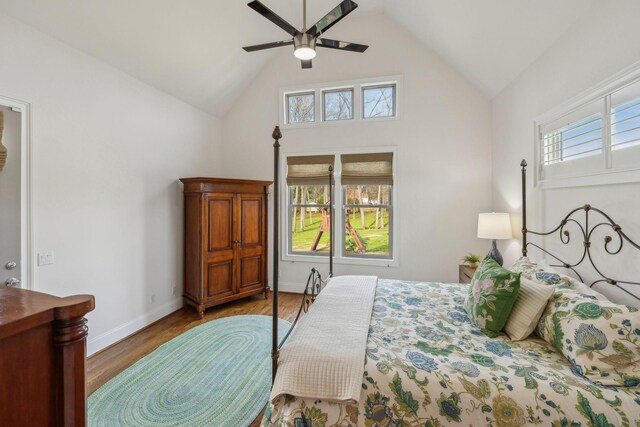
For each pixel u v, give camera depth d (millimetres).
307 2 3834
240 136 4828
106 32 2768
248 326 3412
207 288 3797
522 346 1671
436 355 1544
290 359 1520
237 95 4762
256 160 4777
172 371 2504
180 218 4027
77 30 2605
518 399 1262
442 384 1339
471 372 1390
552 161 2561
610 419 1181
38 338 673
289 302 4262
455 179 4113
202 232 3740
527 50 2805
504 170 3574
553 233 2549
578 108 2195
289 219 4770
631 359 1322
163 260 3742
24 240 2357
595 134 2035
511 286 1823
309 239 4719
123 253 3205
